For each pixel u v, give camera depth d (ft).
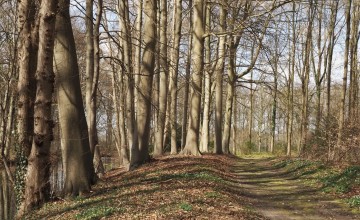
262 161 97.71
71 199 42.39
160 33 82.07
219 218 28.94
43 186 40.04
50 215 36.04
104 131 151.84
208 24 97.09
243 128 207.62
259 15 65.87
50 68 37.86
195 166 60.59
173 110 95.25
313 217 34.76
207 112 105.60
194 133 82.23
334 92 123.44
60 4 42.11
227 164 79.05
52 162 45.65
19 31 41.29
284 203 41.11
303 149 94.22
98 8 51.55
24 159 41.19
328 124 80.48
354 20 86.99
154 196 37.58
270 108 174.09
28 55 41.32
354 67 87.92
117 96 112.16
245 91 172.24
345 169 54.80
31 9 41.47
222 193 40.24
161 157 77.51
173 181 46.39
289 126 112.47
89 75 59.11
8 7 57.98
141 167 63.41
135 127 67.56
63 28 43.68
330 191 46.01
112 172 74.59
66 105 44.62
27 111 41.52
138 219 28.68
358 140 63.72
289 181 57.52
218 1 80.48
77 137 44.93
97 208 34.12
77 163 44.83
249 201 41.37
